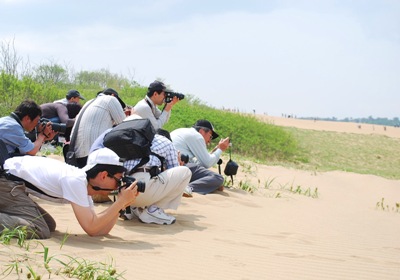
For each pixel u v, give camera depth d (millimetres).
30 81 17828
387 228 8375
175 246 5684
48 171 5414
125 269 4523
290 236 6910
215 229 6984
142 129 6875
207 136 10117
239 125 24469
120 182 5625
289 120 41469
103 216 5496
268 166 16875
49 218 5625
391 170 27281
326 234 7355
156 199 6910
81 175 5445
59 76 22609
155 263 4852
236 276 4715
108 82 26312
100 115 8062
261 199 10359
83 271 4098
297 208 9773
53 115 12227
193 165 9773
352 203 12328
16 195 5258
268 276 4812
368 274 5207
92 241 5461
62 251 4777
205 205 8820
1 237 4711
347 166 26625
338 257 5871
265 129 25781
